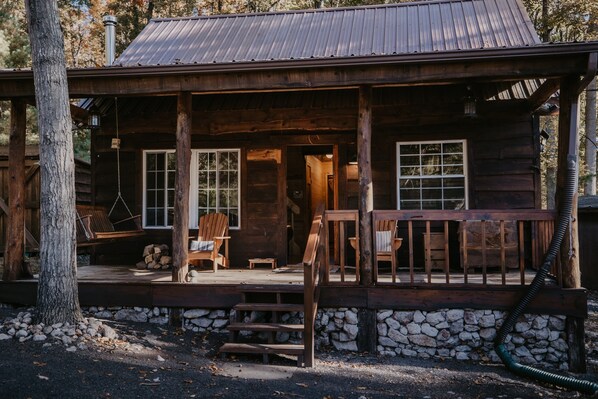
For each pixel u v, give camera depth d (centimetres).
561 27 1478
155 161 817
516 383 464
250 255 793
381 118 750
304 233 1037
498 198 740
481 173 744
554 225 529
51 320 494
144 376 411
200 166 812
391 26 824
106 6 1953
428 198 760
